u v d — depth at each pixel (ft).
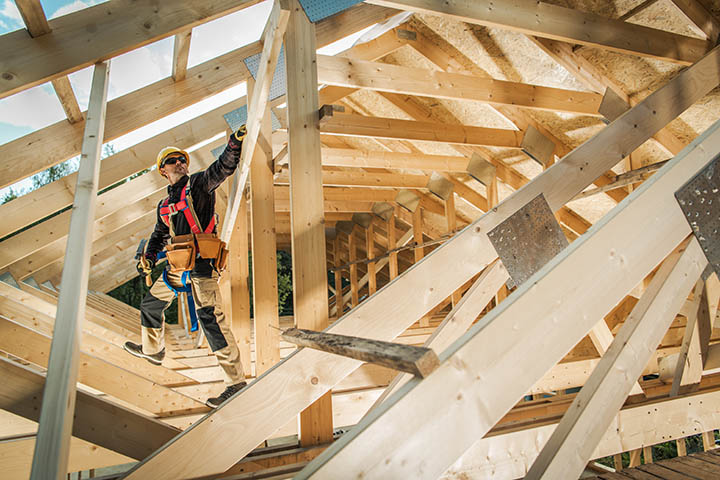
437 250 6.16
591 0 10.34
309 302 6.40
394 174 21.31
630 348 4.20
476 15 8.48
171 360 11.87
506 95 12.05
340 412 7.92
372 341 3.59
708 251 3.92
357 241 35.65
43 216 11.62
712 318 8.32
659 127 8.09
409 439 2.87
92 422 5.22
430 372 2.94
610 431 6.87
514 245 6.57
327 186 24.31
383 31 12.31
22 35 6.21
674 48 10.18
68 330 3.98
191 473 4.98
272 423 5.30
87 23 6.48
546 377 9.61
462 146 18.29
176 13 6.86
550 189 7.06
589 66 12.21
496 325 3.18
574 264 3.48
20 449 5.74
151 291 7.27
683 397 7.57
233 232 12.23
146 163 11.91
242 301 11.80
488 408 3.06
